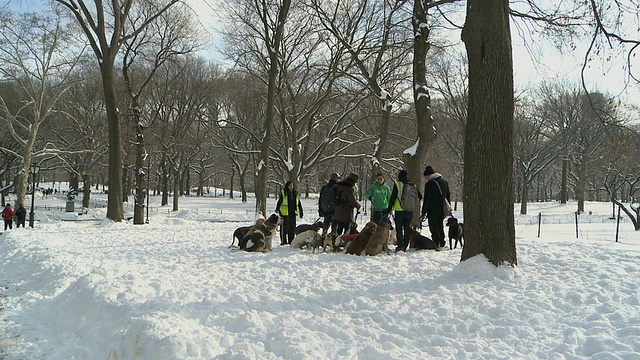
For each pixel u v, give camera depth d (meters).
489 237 7.65
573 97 43.62
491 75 7.84
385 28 22.06
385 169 38.66
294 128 30.64
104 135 40.78
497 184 7.71
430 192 11.08
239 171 60.44
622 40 9.72
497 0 7.89
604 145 40.22
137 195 27.78
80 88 43.47
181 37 28.95
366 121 39.19
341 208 11.36
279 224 12.63
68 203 42.88
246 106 38.03
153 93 43.19
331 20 23.00
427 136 16.28
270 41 25.39
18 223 27.66
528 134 48.25
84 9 23.86
